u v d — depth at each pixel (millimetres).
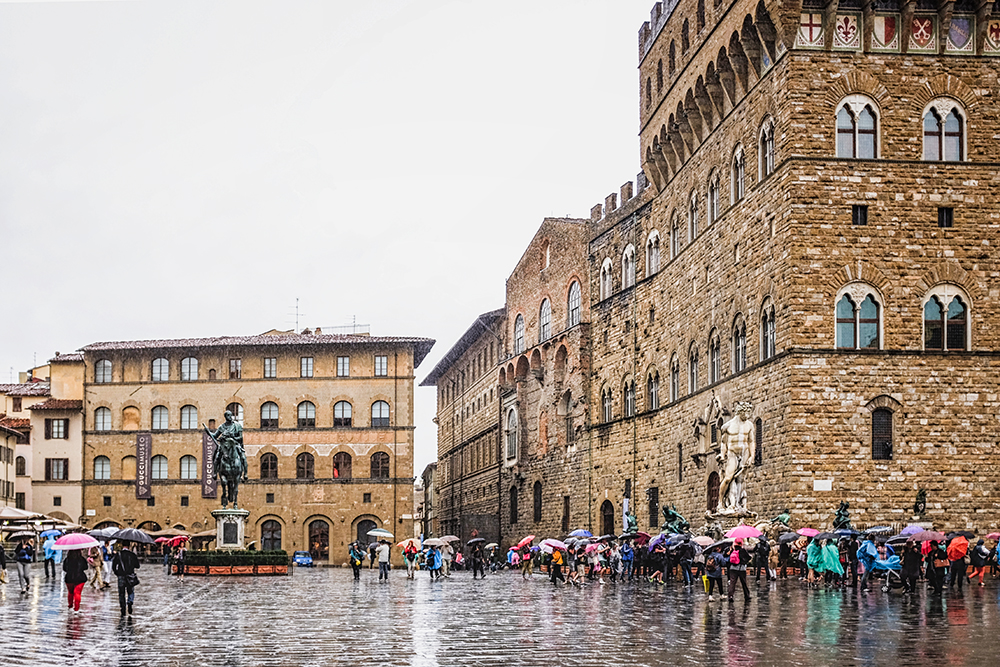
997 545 57688
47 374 173875
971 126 62844
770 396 64188
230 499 88875
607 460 99812
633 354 95125
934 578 49438
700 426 77312
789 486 60750
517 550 109312
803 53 62656
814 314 61438
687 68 78000
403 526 129625
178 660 29859
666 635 35000
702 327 78062
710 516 70125
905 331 61656
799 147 62219
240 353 133375
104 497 133125
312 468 131125
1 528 90625
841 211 62062
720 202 74188
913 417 61188
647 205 92938
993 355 61719
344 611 47188
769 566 58875
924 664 27641
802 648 30938
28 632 37156
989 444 61250
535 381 119562
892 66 62875
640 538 72562
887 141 62562
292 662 29469
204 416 132875
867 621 37531
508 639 34844
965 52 63156
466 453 150750
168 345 133250
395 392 131625
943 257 62188
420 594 60250
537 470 117688
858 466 60719
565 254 111438
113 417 133875
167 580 78188
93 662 29328
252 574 86000
